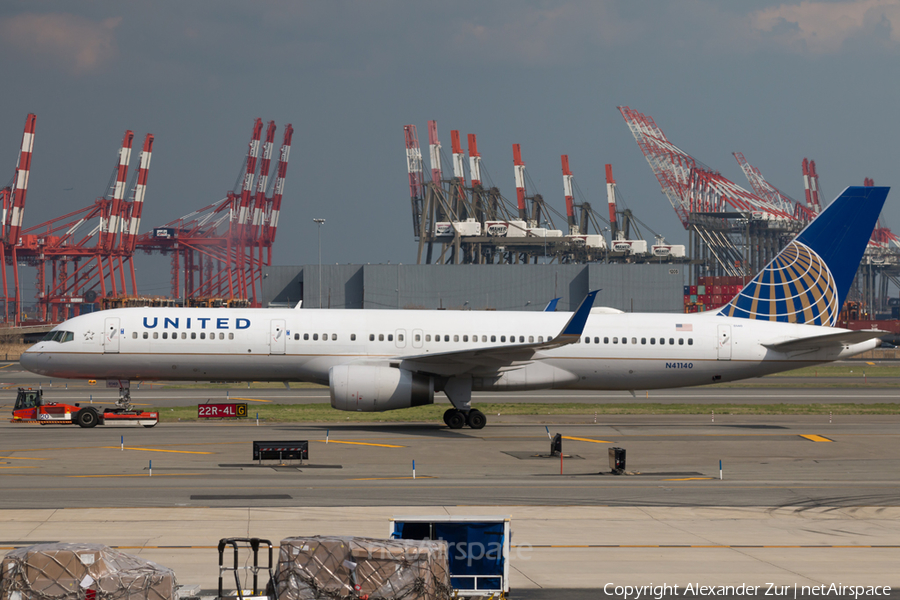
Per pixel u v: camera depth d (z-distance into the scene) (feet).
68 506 304.30
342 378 552.41
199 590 192.95
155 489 343.26
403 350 590.96
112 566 169.68
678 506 320.50
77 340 577.84
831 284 645.92
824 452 481.87
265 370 590.55
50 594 161.68
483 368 577.43
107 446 472.03
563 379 606.96
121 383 597.11
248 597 183.93
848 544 260.62
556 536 267.59
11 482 356.59
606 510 310.45
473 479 384.47
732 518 298.76
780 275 644.27
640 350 607.78
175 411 651.25
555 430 580.30
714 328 618.44
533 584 215.51
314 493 338.75
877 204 645.51
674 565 234.17
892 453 479.82
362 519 286.46
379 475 392.06
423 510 304.50
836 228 646.33
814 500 336.29
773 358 620.90
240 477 378.94
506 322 605.73
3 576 163.12
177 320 585.63
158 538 255.50
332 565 170.30
